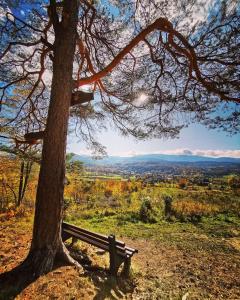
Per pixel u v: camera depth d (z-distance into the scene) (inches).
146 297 170.6
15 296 127.0
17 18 192.4
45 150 173.5
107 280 168.9
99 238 210.1
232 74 205.3
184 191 1119.6
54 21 188.5
